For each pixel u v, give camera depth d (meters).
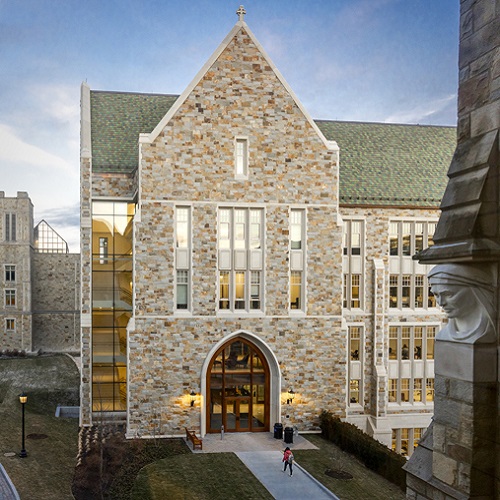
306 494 16.22
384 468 18.09
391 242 26.77
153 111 29.11
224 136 24.08
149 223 23.45
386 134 29.44
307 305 24.69
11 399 25.11
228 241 24.31
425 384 26.17
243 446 21.92
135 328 23.22
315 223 24.86
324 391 24.75
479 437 5.05
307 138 24.77
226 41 24.12
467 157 5.36
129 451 20.78
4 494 15.70
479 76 5.30
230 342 24.34
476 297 5.16
